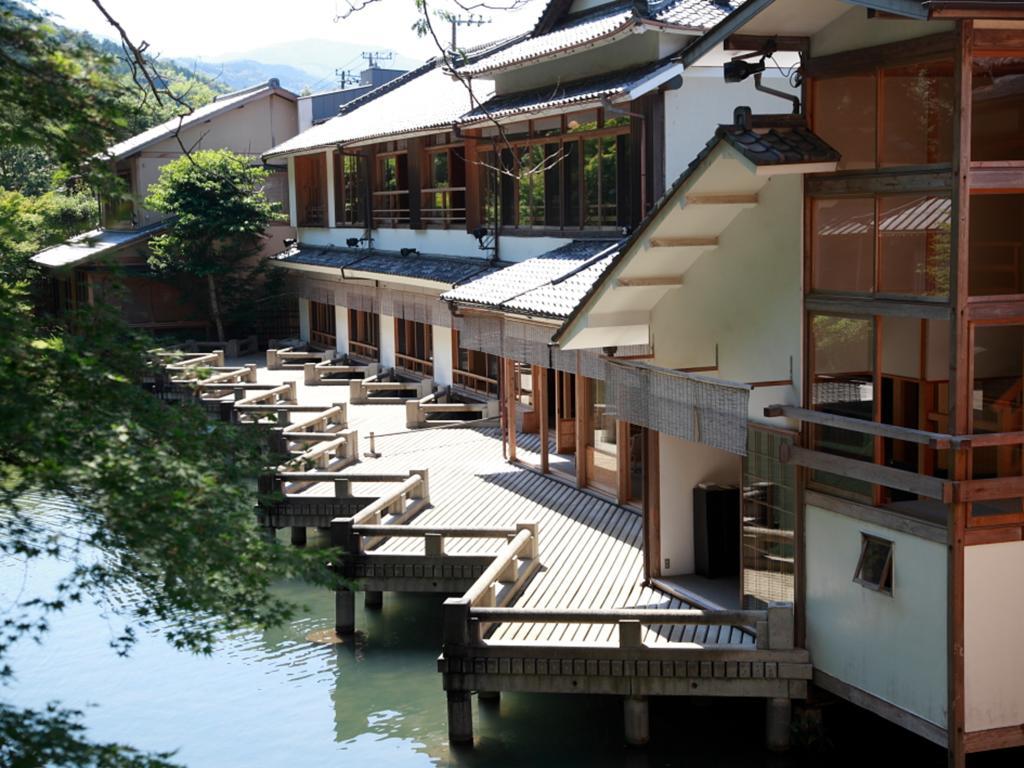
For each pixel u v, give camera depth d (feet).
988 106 29.66
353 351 110.01
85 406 22.91
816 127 34.32
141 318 123.34
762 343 37.22
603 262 56.03
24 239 30.91
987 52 28.84
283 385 89.66
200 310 123.13
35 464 21.52
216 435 25.31
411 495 58.70
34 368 22.63
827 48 33.86
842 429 33.96
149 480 22.26
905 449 33.22
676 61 52.42
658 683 36.40
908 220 31.01
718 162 34.47
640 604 42.70
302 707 42.42
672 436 41.60
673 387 39.34
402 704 42.42
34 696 43.42
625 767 36.27
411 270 85.51
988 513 30.42
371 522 52.54
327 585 24.95
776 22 33.50
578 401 60.13
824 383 34.55
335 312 114.21
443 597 54.65
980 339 30.37
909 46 30.50
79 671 46.03
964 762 30.96
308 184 118.01
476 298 60.29
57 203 87.61
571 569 47.19
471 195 78.84
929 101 30.25
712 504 44.55
